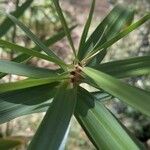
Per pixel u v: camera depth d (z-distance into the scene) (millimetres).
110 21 320
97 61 302
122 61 273
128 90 222
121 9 325
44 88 269
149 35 994
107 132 241
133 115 945
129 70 271
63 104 248
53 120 238
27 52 246
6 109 261
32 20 888
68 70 256
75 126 1013
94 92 311
